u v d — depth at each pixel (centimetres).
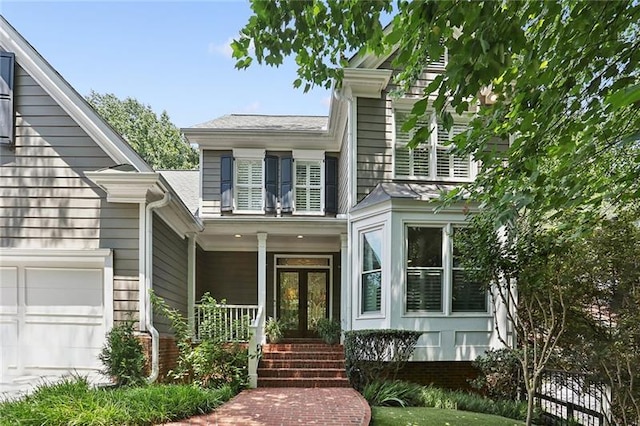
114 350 743
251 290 1395
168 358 895
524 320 880
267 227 1195
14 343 805
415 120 386
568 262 697
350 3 410
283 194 1342
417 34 370
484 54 323
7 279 815
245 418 621
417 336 857
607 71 396
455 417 694
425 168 1076
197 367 857
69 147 834
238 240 1352
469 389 945
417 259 941
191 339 934
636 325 680
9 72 829
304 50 454
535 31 438
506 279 706
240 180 1361
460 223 944
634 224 695
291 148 1367
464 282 942
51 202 823
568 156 483
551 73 397
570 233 603
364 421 605
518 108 425
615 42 385
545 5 347
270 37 428
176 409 611
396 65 396
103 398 597
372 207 979
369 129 1062
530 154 449
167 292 974
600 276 716
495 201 507
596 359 717
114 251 814
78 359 806
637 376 678
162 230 930
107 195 816
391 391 805
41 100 839
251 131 1323
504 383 843
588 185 500
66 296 818
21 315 812
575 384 780
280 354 1034
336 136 1337
